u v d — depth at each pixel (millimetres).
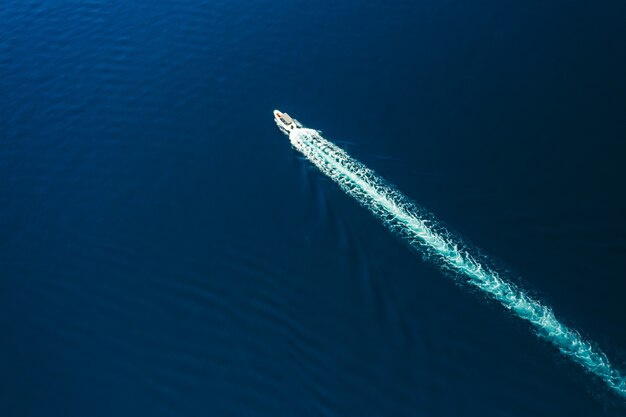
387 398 92688
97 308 110875
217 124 142500
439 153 124812
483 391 91438
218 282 111438
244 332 103750
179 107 148625
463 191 117062
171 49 165500
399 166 123688
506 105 132375
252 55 160000
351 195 120062
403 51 152000
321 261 111000
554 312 97938
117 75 159500
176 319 107250
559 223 108562
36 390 100312
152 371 100562
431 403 91438
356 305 103875
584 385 90062
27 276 117438
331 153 129000
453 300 101875
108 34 173375
